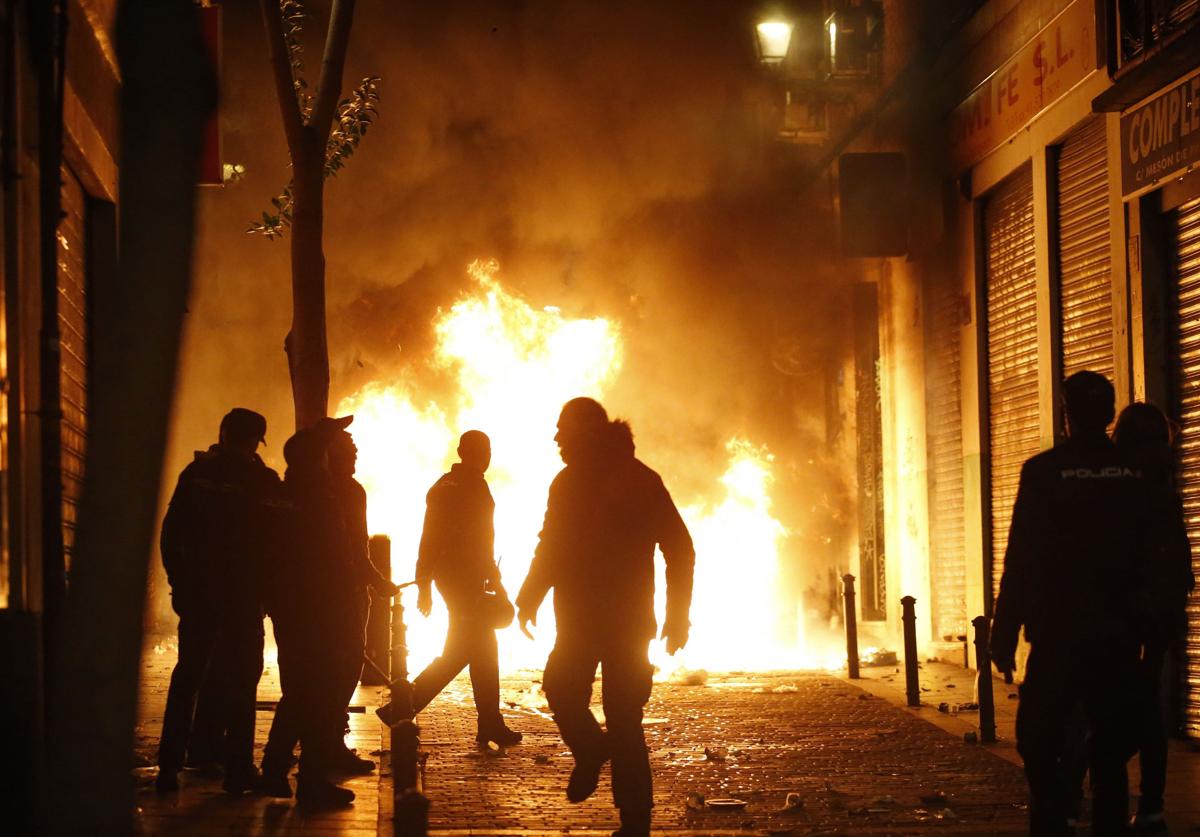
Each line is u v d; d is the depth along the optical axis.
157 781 8.27
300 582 7.88
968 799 8.50
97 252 10.61
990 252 15.82
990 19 15.20
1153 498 6.14
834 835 7.39
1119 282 11.95
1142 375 11.51
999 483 15.53
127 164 6.50
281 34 11.63
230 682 8.23
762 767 9.69
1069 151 13.51
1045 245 13.80
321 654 7.87
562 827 7.70
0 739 6.07
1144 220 11.56
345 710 9.16
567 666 6.93
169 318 6.24
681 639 7.00
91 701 5.99
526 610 7.05
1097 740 6.20
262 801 8.05
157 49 6.69
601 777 9.23
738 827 7.71
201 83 6.78
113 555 6.00
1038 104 13.91
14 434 6.58
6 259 6.60
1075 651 6.02
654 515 7.01
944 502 17.17
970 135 15.93
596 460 7.03
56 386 7.13
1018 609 6.14
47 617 6.98
